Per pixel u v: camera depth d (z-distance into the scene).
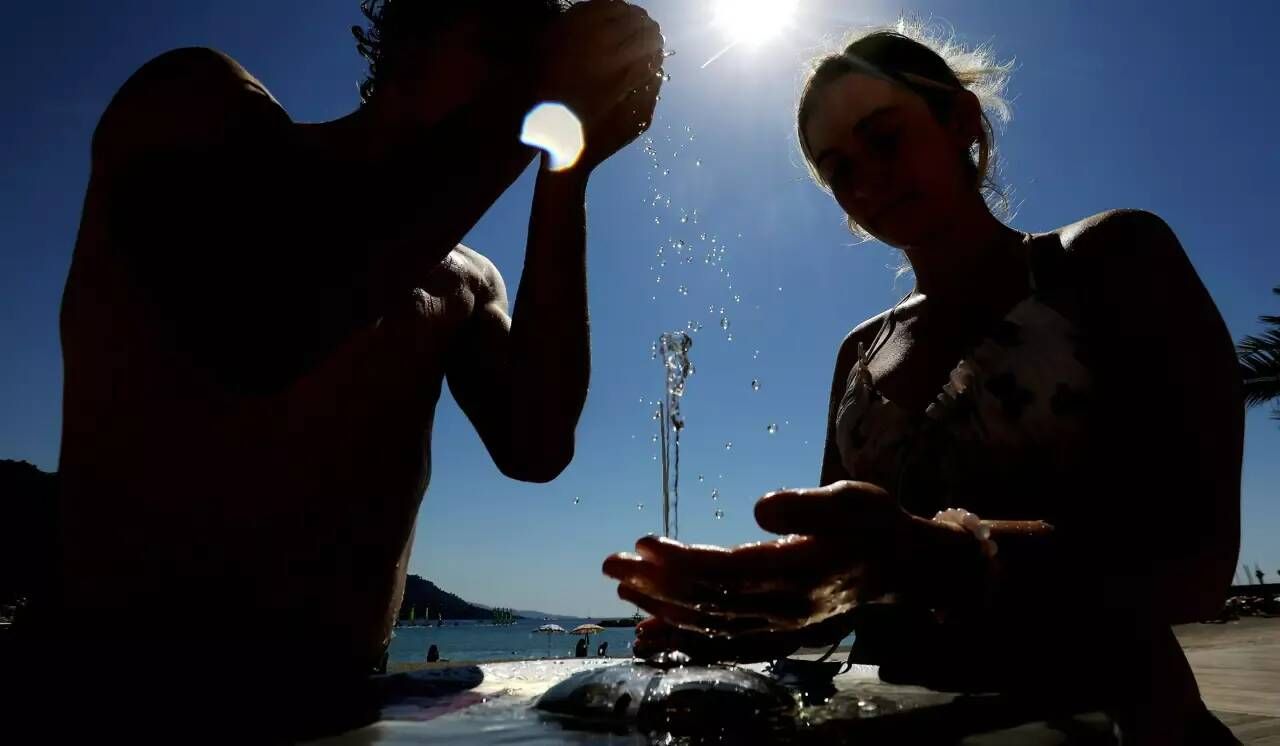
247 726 0.71
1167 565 1.03
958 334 1.44
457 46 1.28
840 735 0.67
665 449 2.54
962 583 0.77
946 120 1.40
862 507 0.66
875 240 1.83
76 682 0.78
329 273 0.86
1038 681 0.87
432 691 0.96
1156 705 0.84
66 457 1.07
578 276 1.46
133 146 0.96
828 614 0.74
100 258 1.03
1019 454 1.23
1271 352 11.69
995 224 1.45
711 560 0.65
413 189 0.93
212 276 0.84
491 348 1.54
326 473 1.16
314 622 1.14
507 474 1.58
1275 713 1.97
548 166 1.38
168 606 1.04
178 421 1.05
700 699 0.80
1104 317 1.21
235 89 1.01
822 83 1.44
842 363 1.84
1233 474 1.08
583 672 0.94
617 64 1.06
